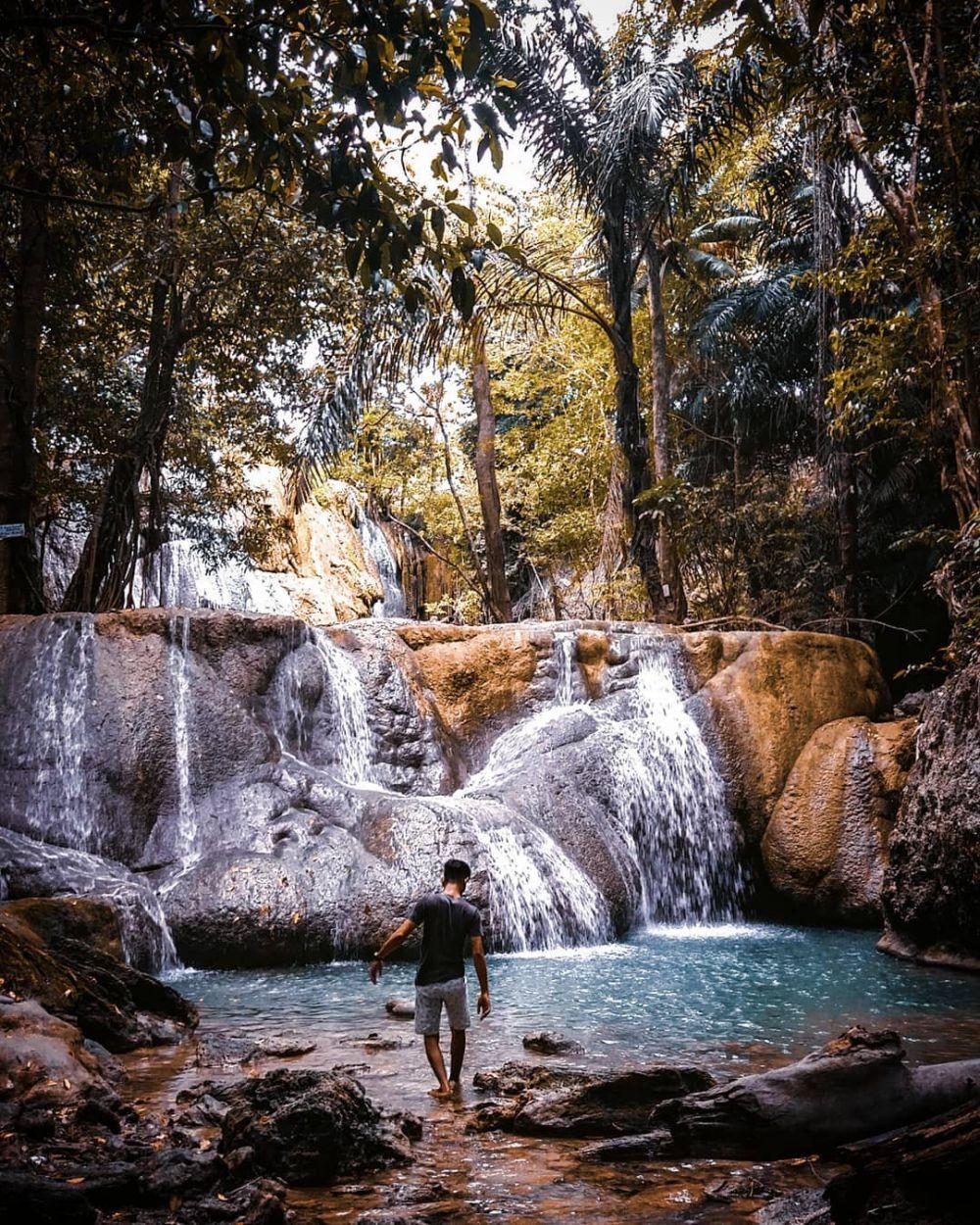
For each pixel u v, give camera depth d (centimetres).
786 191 2112
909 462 2072
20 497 1579
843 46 1248
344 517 3266
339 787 1379
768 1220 425
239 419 2064
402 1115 558
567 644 1675
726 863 1537
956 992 963
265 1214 428
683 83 1709
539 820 1405
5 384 1571
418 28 452
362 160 483
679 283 2477
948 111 1157
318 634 1553
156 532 1817
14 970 748
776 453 2478
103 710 1324
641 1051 739
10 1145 504
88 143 564
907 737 1475
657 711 1611
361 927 1191
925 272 1274
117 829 1280
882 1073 513
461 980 660
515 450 3047
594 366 2719
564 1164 507
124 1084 661
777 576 2141
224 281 1747
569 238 2369
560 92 1817
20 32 509
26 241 1526
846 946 1272
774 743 1566
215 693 1397
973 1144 359
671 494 1870
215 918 1161
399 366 1939
